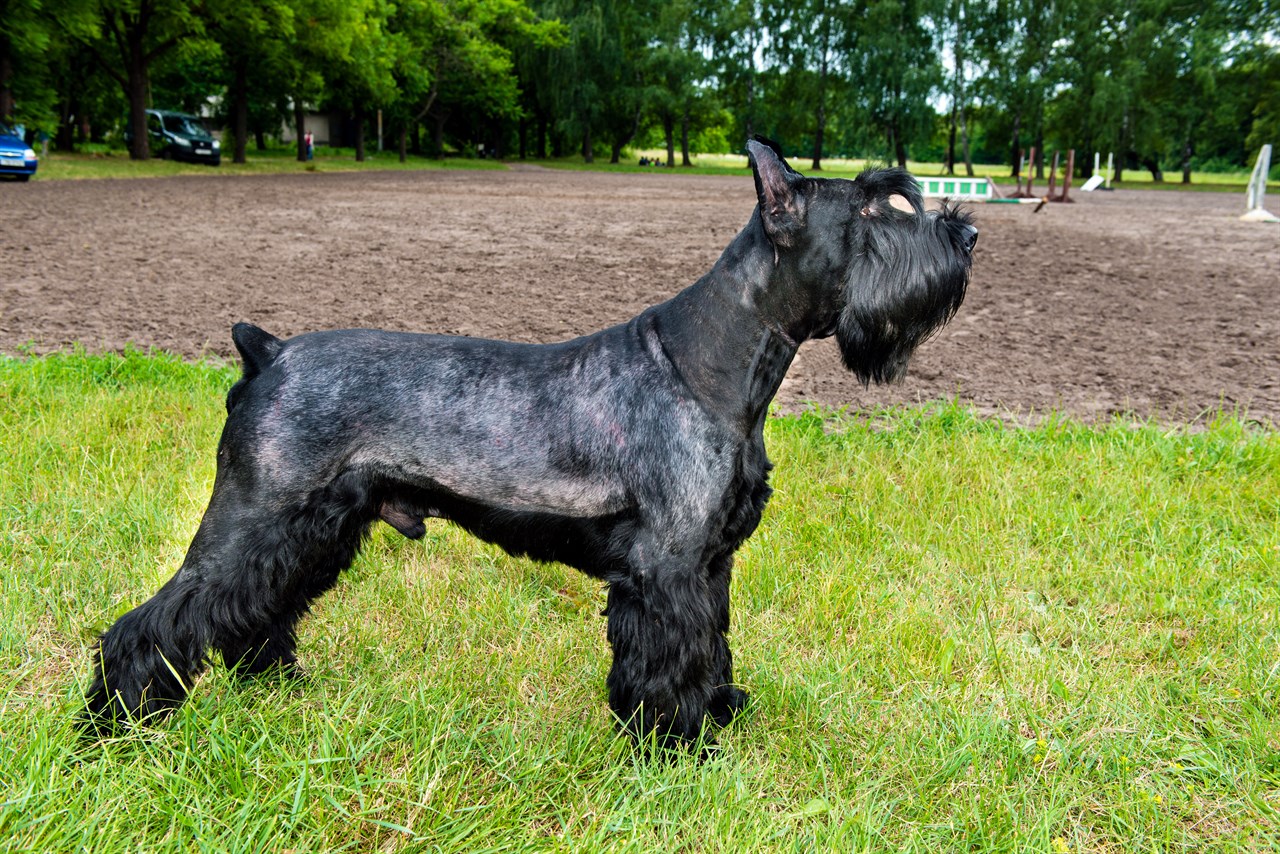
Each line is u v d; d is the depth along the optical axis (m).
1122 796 2.84
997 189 44.03
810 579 4.29
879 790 2.88
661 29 66.38
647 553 2.79
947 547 4.69
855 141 65.00
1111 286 13.24
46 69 31.19
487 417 2.86
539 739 3.08
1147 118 57.44
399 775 2.78
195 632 2.81
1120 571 4.33
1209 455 5.65
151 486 4.86
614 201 29.03
